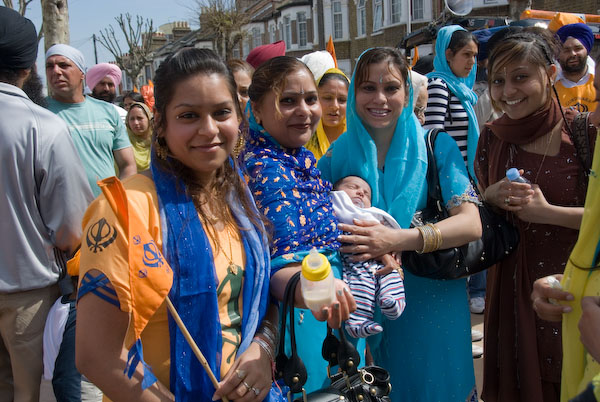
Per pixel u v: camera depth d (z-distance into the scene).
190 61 1.49
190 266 1.44
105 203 1.39
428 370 2.42
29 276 2.29
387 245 2.14
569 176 2.30
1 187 2.19
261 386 1.53
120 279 1.30
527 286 2.38
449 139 2.50
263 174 1.97
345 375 1.72
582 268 1.58
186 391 1.44
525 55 2.24
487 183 2.63
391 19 20.80
